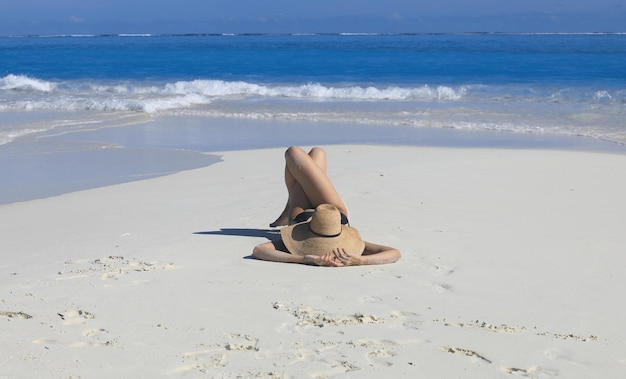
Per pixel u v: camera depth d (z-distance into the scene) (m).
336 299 5.49
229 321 4.99
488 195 9.76
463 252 6.88
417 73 35.75
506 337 4.77
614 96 24.81
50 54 61.00
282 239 6.63
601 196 9.81
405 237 7.40
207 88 28.91
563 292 5.73
